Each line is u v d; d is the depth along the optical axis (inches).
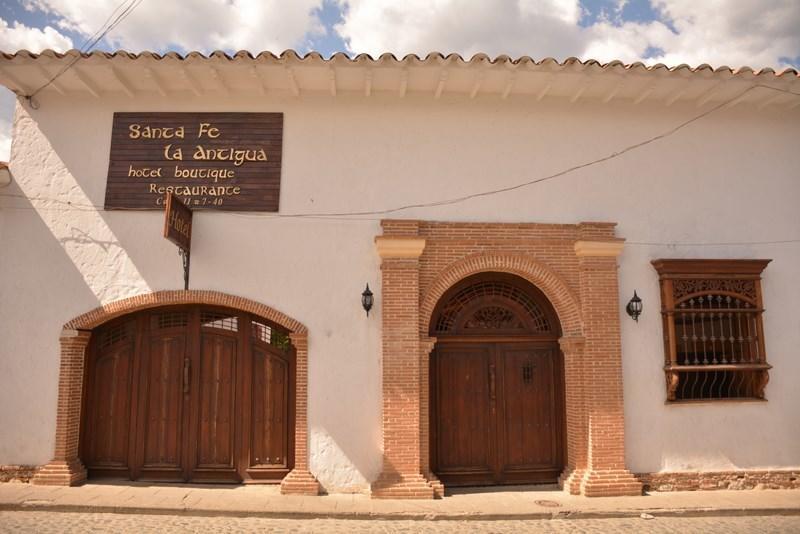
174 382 357.7
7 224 352.2
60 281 348.8
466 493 344.2
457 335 365.4
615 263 360.8
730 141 384.8
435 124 368.5
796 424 365.4
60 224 352.8
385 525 293.9
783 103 384.2
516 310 374.9
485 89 365.7
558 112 375.9
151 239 353.1
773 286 375.6
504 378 368.5
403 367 340.5
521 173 368.8
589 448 345.1
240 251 352.8
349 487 337.1
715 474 354.6
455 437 360.8
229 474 350.9
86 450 354.3
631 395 357.1
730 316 370.3
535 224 362.0
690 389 364.5
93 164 357.7
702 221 376.2
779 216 382.6
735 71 345.1
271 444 353.7
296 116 364.8
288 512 302.0
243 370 357.4
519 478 362.0
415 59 330.0
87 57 324.8
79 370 350.3
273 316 346.6
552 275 361.1
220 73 343.0
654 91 367.6
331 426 341.1
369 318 350.0
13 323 345.1
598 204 370.3
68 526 278.2
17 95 359.9
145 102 363.3
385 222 349.1
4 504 300.7
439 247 356.8
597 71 342.3
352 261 354.6
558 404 369.1
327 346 346.9
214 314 361.7
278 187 357.7
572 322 360.5
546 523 300.8
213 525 287.3
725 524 302.2
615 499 331.9
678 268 361.4
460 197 363.6
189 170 357.7
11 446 338.0
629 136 378.0
